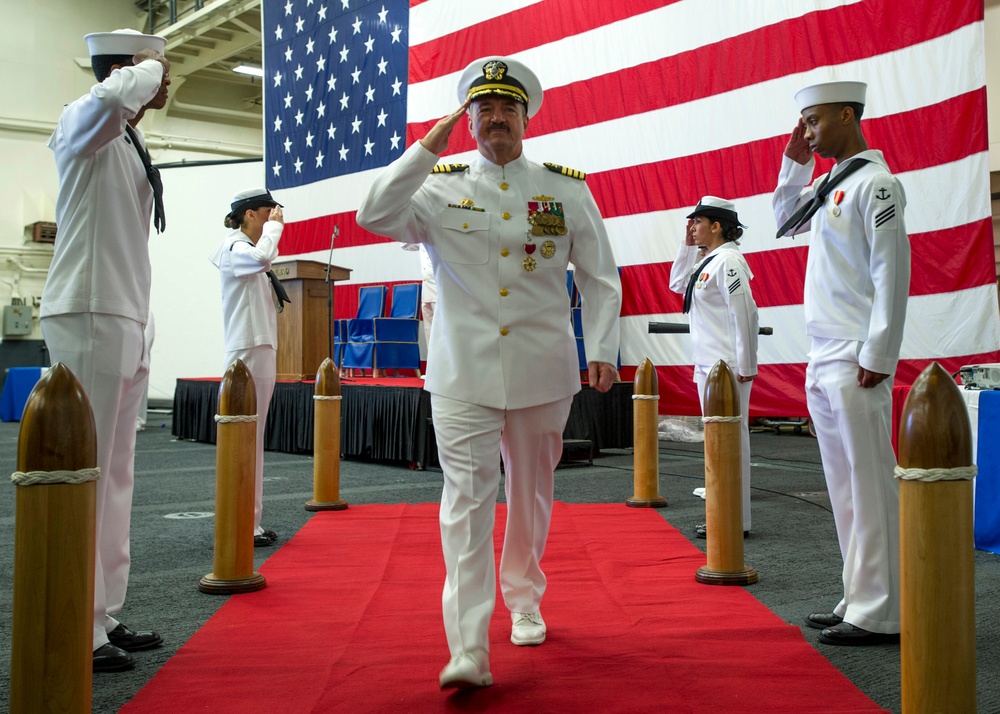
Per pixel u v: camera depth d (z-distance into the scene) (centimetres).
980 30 661
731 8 805
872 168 271
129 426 267
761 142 789
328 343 853
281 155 1156
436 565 384
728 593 333
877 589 270
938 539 145
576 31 909
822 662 251
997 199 1019
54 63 1580
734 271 429
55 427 147
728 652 262
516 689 231
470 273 245
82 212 244
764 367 793
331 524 479
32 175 1567
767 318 790
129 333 249
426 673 245
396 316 993
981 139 662
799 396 772
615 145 885
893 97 704
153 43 258
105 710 221
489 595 233
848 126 284
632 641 274
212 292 1467
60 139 247
